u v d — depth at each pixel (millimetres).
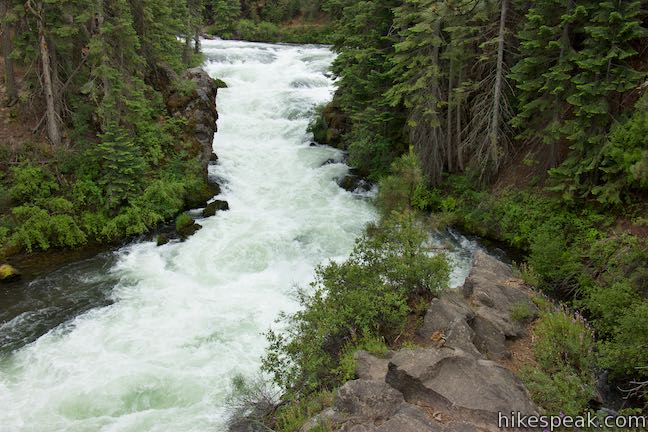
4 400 11391
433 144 22484
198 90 25859
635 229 16078
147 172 21703
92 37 20500
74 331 14039
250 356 12969
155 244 19453
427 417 7793
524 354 10984
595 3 16922
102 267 17750
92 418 10859
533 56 18562
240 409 10703
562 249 17062
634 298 12828
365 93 26984
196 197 22766
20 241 18094
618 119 16844
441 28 21406
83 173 20156
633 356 10570
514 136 20578
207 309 15203
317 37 63594
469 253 19438
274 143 29234
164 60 27375
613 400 10375
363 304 10844
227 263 18172
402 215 13508
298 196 23969
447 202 22125
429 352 9289
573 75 17797
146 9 24156
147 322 14508
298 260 18547
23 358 12922
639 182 16234
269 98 33656
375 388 8453
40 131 20797
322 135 29891
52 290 16266
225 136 29125
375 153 25688
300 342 10422
